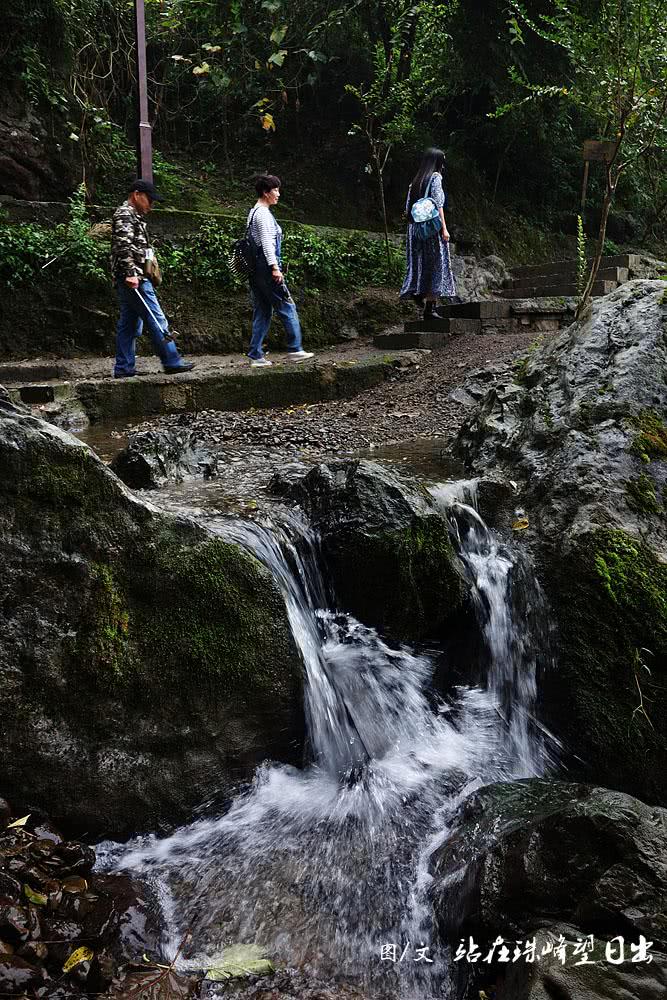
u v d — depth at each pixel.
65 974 2.37
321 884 2.93
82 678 2.88
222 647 3.16
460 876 2.79
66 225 9.46
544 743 3.87
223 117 13.87
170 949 2.61
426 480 4.58
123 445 5.59
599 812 2.66
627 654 3.74
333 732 3.52
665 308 4.59
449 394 7.04
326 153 14.53
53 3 10.62
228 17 12.81
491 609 3.94
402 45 13.36
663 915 2.43
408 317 11.52
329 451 5.51
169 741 3.06
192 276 10.18
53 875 2.67
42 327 9.14
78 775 2.89
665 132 6.41
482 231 15.04
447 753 3.67
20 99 10.22
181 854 3.01
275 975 2.57
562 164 16.58
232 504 3.96
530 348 7.56
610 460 4.11
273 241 7.48
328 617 3.72
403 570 3.61
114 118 12.68
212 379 7.05
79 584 2.89
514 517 4.27
